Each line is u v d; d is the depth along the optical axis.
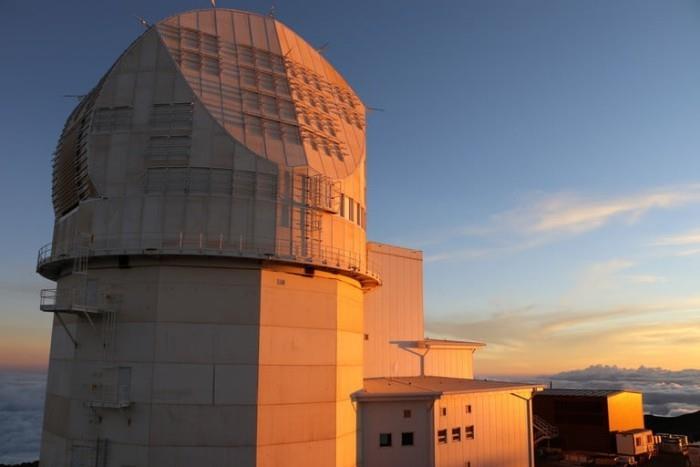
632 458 49.59
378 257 43.09
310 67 35.31
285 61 33.34
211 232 26.19
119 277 26.47
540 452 53.66
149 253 25.39
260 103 30.22
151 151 27.25
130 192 26.88
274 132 29.47
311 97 33.59
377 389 33.44
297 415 26.55
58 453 27.30
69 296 28.22
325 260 28.19
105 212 26.88
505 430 37.50
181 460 24.31
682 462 50.78
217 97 28.92
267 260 26.33
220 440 24.70
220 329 25.61
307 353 27.48
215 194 26.62
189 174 26.78
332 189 29.91
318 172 29.52
